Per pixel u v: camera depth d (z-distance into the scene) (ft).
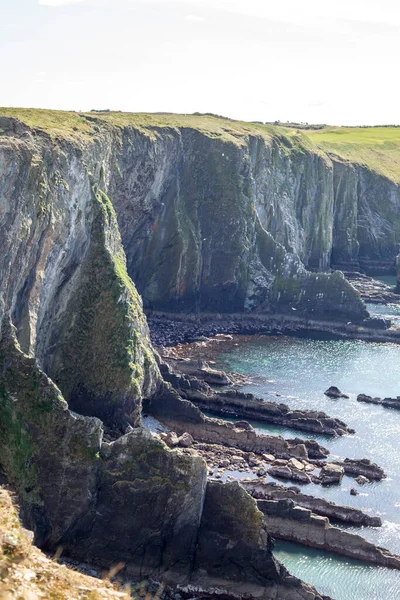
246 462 327.47
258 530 241.35
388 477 325.42
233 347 524.11
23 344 309.63
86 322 359.25
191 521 243.19
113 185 501.15
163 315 586.45
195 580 240.73
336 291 596.29
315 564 259.39
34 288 319.88
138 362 349.41
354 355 521.65
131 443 249.14
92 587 116.78
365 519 285.64
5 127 347.56
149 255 597.93
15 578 110.11
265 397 418.31
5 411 253.85
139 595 230.27
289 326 595.47
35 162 317.22
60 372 346.33
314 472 324.60
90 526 244.22
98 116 525.34
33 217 314.35
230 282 608.19
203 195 625.82
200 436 353.10
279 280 614.75
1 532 119.65
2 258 288.71
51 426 249.14
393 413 404.98
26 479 242.17
